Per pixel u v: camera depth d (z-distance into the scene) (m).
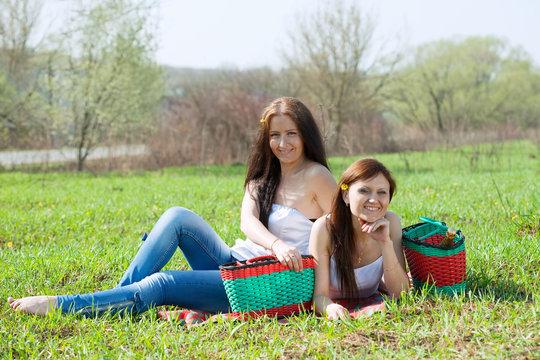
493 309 2.87
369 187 2.96
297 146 3.33
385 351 2.48
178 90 26.70
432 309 2.86
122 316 3.13
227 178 13.24
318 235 3.11
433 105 39.78
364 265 3.20
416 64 40.59
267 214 3.37
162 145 18.05
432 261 3.09
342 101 26.86
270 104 3.43
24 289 3.91
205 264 3.48
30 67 20.94
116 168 16.52
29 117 19.16
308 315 3.06
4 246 5.92
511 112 43.56
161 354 2.63
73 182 12.88
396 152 22.80
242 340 2.77
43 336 2.99
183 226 3.36
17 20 20.75
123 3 18.55
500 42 44.34
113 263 4.54
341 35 26.69
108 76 18.22
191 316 3.18
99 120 17.73
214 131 19.94
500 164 14.48
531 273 3.73
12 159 17.38
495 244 4.45
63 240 6.11
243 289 2.98
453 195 8.52
